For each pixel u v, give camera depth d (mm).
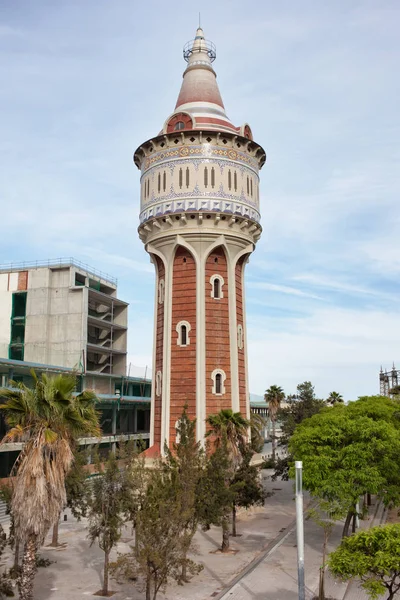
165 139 51438
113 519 28203
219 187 49938
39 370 64000
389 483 32125
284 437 59531
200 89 55219
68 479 34500
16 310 82375
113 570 26594
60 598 27094
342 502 29250
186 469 29562
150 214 51500
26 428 22719
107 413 82812
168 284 50719
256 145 53062
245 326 53125
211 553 36281
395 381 102500
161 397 49656
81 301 79000
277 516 49250
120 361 92062
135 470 29438
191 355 48750
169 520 24188
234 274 50938
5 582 26500
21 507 21625
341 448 31469
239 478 40125
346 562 19734
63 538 40375
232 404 48344
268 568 32500
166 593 28062
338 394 94375
